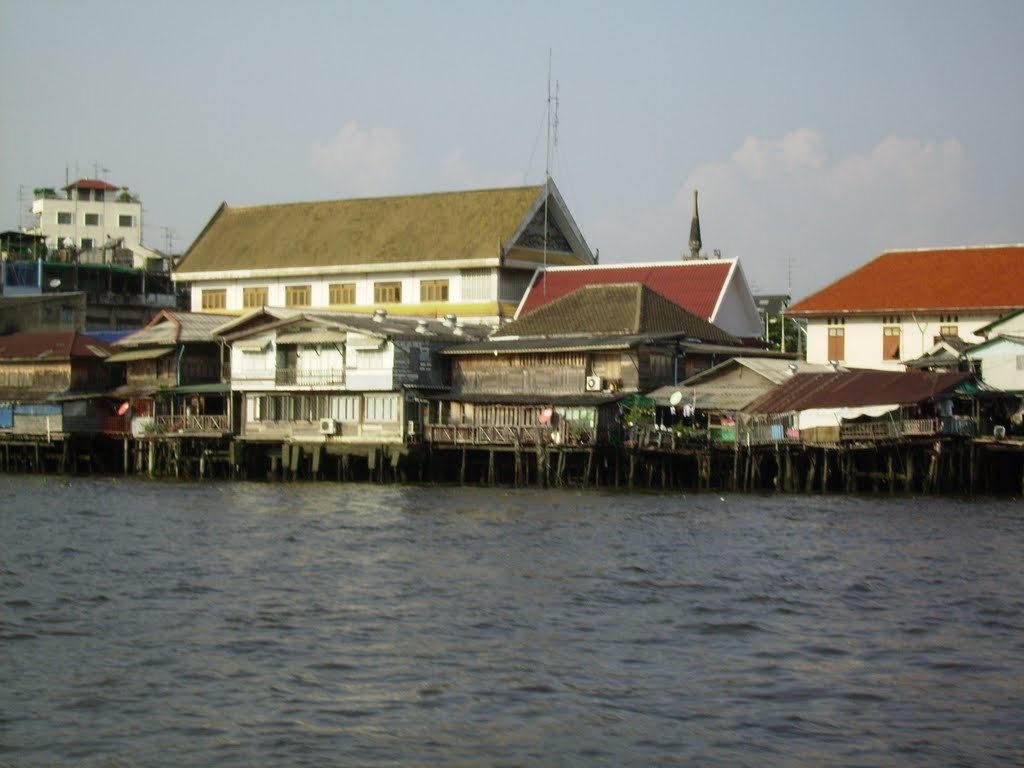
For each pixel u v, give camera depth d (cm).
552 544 4744
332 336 7556
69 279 11844
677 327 7725
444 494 6550
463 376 7556
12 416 8756
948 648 3228
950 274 7838
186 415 8119
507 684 2933
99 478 8031
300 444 7612
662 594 3847
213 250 10369
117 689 2909
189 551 4691
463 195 9694
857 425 6228
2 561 4488
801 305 8050
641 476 6881
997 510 5562
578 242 9756
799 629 3422
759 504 5853
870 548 4581
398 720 2702
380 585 4003
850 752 2538
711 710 2761
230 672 3033
